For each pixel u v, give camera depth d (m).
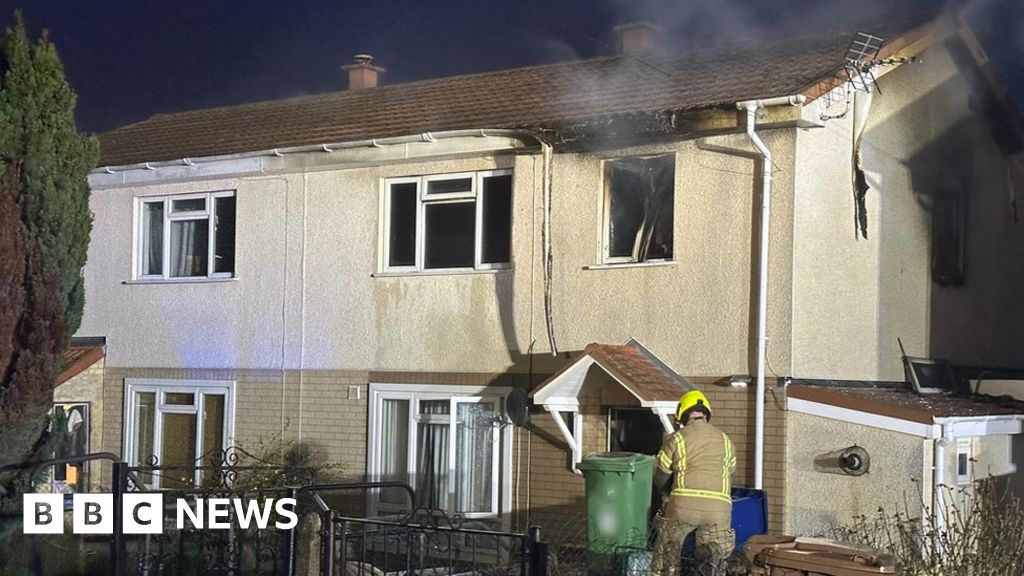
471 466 14.70
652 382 12.61
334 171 16.02
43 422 12.49
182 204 17.42
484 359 14.67
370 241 15.67
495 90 17.34
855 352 13.68
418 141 14.97
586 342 13.95
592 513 11.11
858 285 13.77
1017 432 13.51
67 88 12.98
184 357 17.06
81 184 12.95
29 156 12.54
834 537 12.23
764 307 12.74
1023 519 11.05
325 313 15.97
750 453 12.77
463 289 14.90
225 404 16.64
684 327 13.30
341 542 9.58
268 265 16.45
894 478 12.08
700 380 13.14
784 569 9.13
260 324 16.47
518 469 14.27
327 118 18.14
